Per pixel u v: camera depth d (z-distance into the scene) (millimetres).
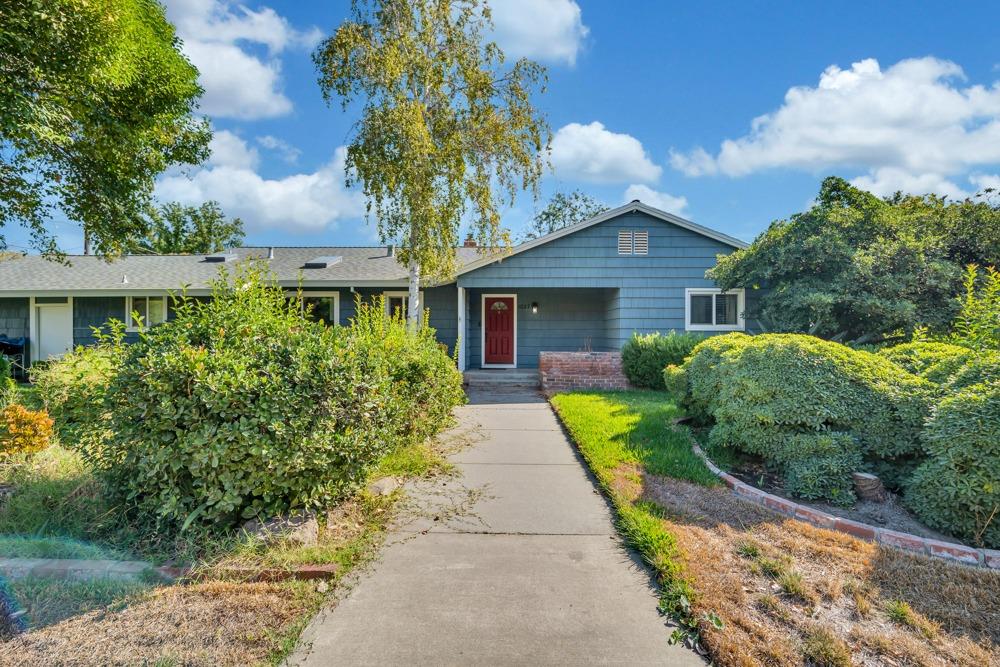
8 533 3379
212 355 3469
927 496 3754
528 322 15219
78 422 3766
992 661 2242
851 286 9570
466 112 10602
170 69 9250
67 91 7605
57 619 2490
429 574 3055
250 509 3441
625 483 4629
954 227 10336
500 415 8680
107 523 3393
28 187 9148
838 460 4324
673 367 7465
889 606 2646
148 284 14609
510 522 3893
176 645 2309
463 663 2234
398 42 9992
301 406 3473
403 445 5820
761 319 11484
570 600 2764
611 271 12680
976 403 3609
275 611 2600
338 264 15656
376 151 9602
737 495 4414
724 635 2398
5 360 9164
